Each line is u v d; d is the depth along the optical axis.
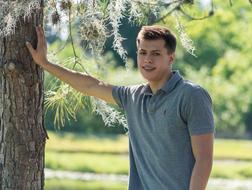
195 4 6.93
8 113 5.80
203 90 5.30
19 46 5.75
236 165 28.27
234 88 40.41
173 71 5.43
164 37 5.36
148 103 5.39
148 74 5.37
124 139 40.22
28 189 5.86
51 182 22.39
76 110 6.35
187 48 6.43
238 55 36.31
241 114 43.88
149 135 5.41
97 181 23.44
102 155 32.47
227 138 45.72
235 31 30.81
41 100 5.88
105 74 6.30
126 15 6.00
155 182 5.39
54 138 37.34
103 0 5.95
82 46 6.03
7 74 5.75
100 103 6.22
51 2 5.77
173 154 5.32
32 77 5.80
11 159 5.82
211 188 22.11
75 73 5.81
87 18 5.77
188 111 5.25
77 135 39.84
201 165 5.23
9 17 5.45
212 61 38.22
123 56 6.05
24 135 5.82
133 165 5.57
